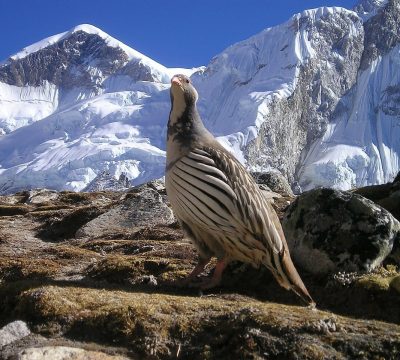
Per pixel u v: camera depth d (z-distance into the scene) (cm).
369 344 82
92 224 199
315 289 115
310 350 81
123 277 129
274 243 108
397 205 149
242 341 85
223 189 106
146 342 88
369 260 116
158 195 210
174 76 113
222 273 124
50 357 82
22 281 115
